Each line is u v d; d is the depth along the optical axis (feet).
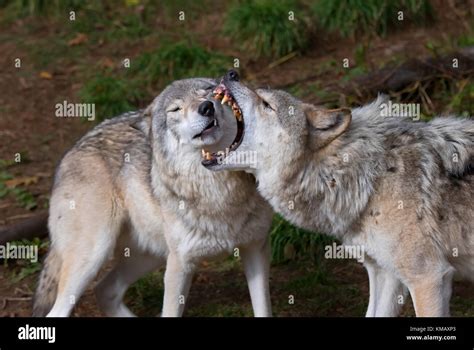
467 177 28.37
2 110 50.62
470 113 43.09
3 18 59.16
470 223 28.19
